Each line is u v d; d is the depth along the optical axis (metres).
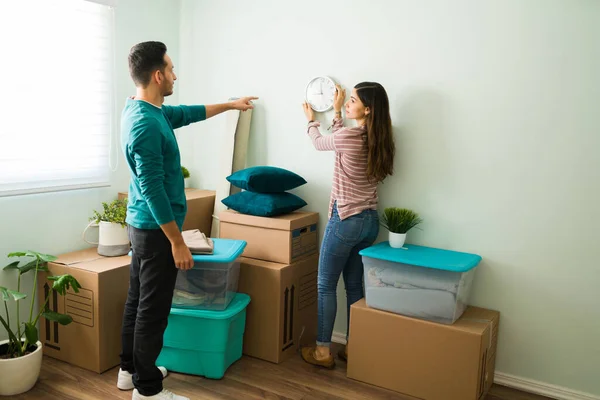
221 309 2.53
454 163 2.59
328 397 2.42
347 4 2.79
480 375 2.32
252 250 2.86
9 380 2.30
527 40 2.36
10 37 2.49
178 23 3.41
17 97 2.55
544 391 2.49
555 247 2.40
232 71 3.23
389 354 2.48
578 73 2.28
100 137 2.98
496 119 2.47
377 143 2.52
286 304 2.76
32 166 2.64
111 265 2.63
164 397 2.23
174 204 2.17
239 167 3.18
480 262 2.58
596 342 2.36
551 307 2.44
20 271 2.53
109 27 2.96
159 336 2.21
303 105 2.90
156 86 2.13
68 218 2.87
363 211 2.59
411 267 2.40
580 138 2.30
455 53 2.53
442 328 2.34
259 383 2.54
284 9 2.99
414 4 2.61
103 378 2.53
